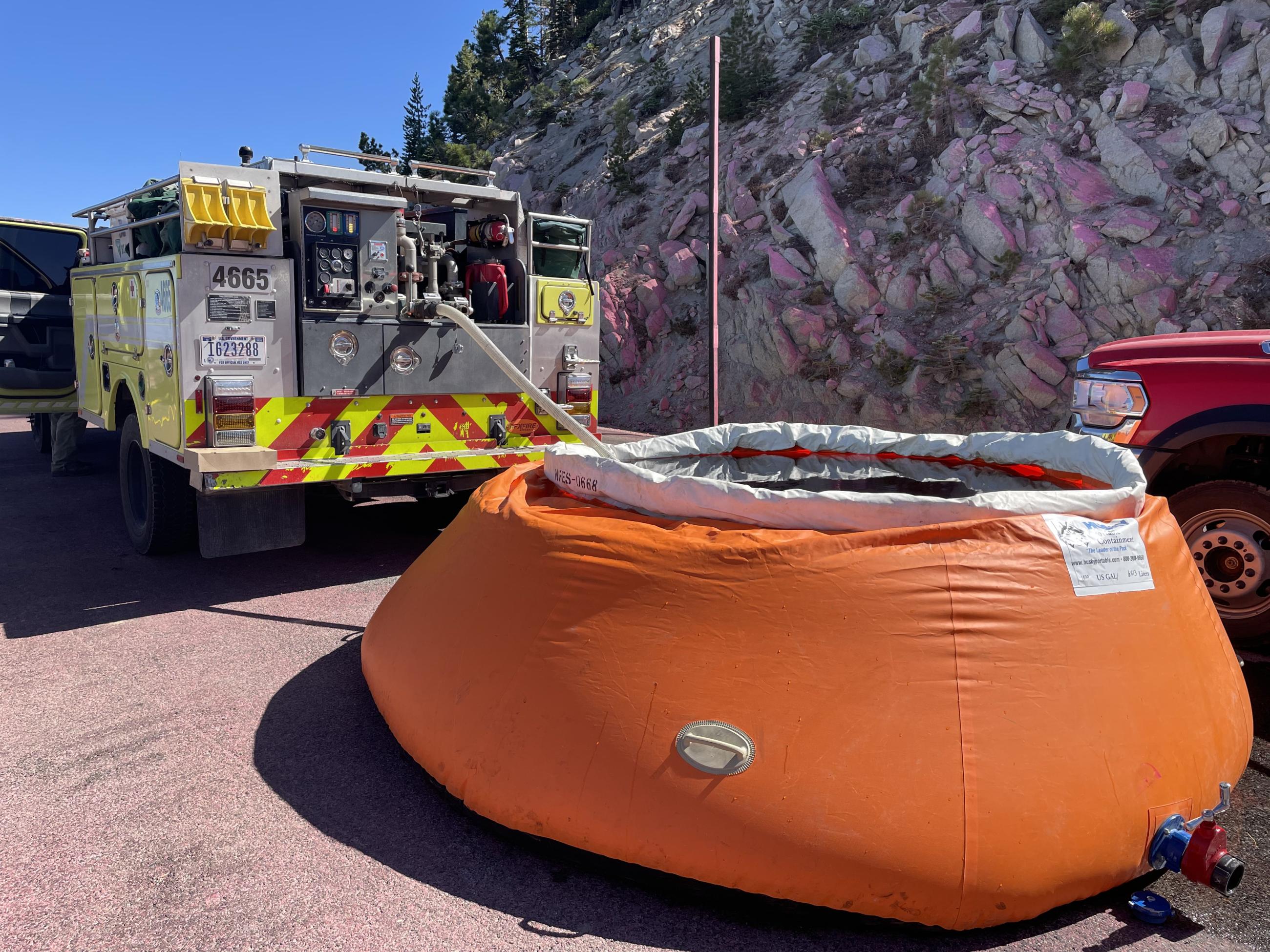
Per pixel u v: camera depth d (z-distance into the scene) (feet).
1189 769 8.25
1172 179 50.57
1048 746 7.63
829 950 7.59
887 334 56.08
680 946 7.63
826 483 14.71
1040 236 53.67
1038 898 7.41
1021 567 8.25
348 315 18.42
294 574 20.68
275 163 17.87
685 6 145.38
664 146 92.68
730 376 65.16
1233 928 7.83
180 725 12.18
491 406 21.13
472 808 9.14
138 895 8.25
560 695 8.82
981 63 65.36
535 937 7.70
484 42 208.13
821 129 72.69
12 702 12.96
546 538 10.10
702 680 8.26
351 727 12.19
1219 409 14.76
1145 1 59.67
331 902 8.17
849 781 7.53
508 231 20.72
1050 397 48.93
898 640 7.97
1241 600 14.74
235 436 17.10
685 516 10.05
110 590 18.94
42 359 30.91
